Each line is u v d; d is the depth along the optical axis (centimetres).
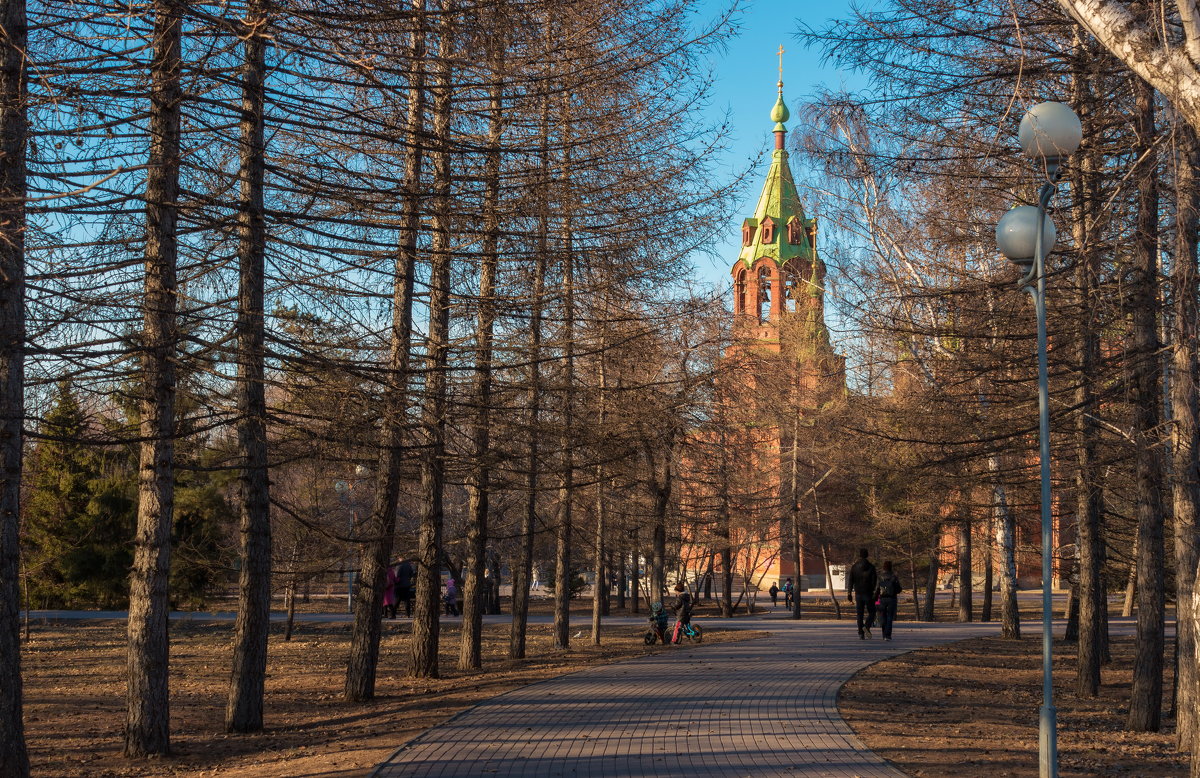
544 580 5891
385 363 1077
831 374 1930
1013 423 1400
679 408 1521
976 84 1132
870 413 1634
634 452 1475
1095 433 1352
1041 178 1134
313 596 4938
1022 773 831
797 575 3562
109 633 2641
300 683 1577
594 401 1446
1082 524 1498
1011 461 1625
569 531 2081
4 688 766
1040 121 771
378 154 1225
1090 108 1134
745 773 812
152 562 989
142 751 969
